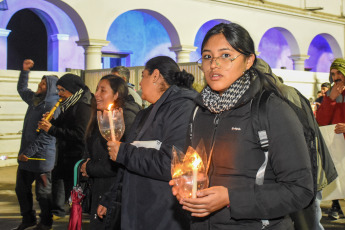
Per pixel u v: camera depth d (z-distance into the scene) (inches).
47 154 176.9
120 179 104.1
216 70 68.6
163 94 99.6
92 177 117.9
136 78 362.0
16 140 375.9
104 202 107.8
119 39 594.6
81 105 157.3
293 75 425.4
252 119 66.5
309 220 97.8
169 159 90.7
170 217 94.0
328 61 818.2
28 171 182.7
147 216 94.7
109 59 597.6
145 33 622.2
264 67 89.9
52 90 185.3
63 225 196.4
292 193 62.5
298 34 633.0
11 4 489.4
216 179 68.7
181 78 101.7
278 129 64.8
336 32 695.1
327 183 100.3
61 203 176.2
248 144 67.1
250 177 67.1
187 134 76.9
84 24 429.1
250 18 568.7
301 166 63.5
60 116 160.7
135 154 93.0
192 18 509.0
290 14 612.7
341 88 159.8
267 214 62.8
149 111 103.2
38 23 542.9
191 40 510.6
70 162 158.6
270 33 730.2
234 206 62.6
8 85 368.5
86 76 412.2
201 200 60.2
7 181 305.0
